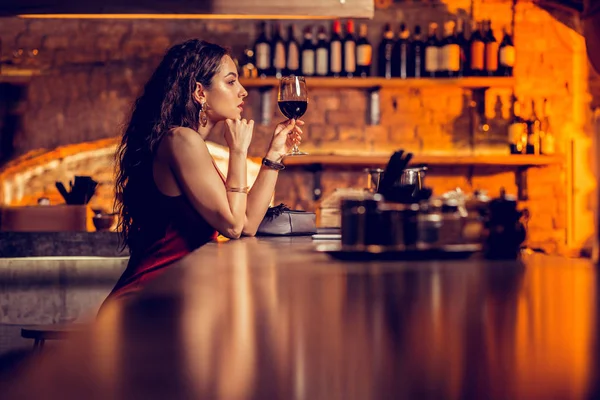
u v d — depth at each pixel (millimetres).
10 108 5773
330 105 5797
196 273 1126
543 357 518
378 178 2145
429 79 5480
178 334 608
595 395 413
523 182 5793
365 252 1324
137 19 5785
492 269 1181
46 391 415
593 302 801
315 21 5656
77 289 3408
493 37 5648
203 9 4016
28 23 5793
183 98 2469
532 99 5805
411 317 701
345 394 415
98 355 521
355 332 620
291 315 713
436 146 5812
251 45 5734
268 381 445
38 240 3396
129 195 2312
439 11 5758
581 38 5773
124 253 3424
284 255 1493
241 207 2230
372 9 4023
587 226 5758
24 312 3383
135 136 2408
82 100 5773
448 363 500
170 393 412
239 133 2281
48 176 5773
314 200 5754
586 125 5789
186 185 2193
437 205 1360
